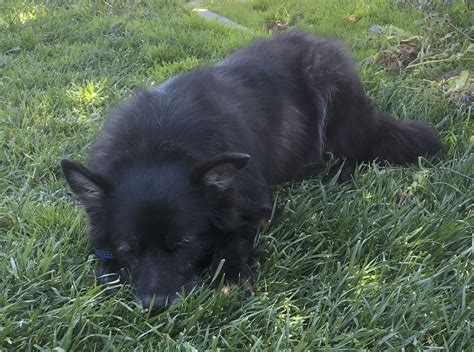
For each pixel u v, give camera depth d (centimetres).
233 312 74
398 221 87
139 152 76
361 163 108
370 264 79
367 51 149
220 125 82
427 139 108
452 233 83
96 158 81
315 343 68
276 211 93
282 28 180
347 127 109
